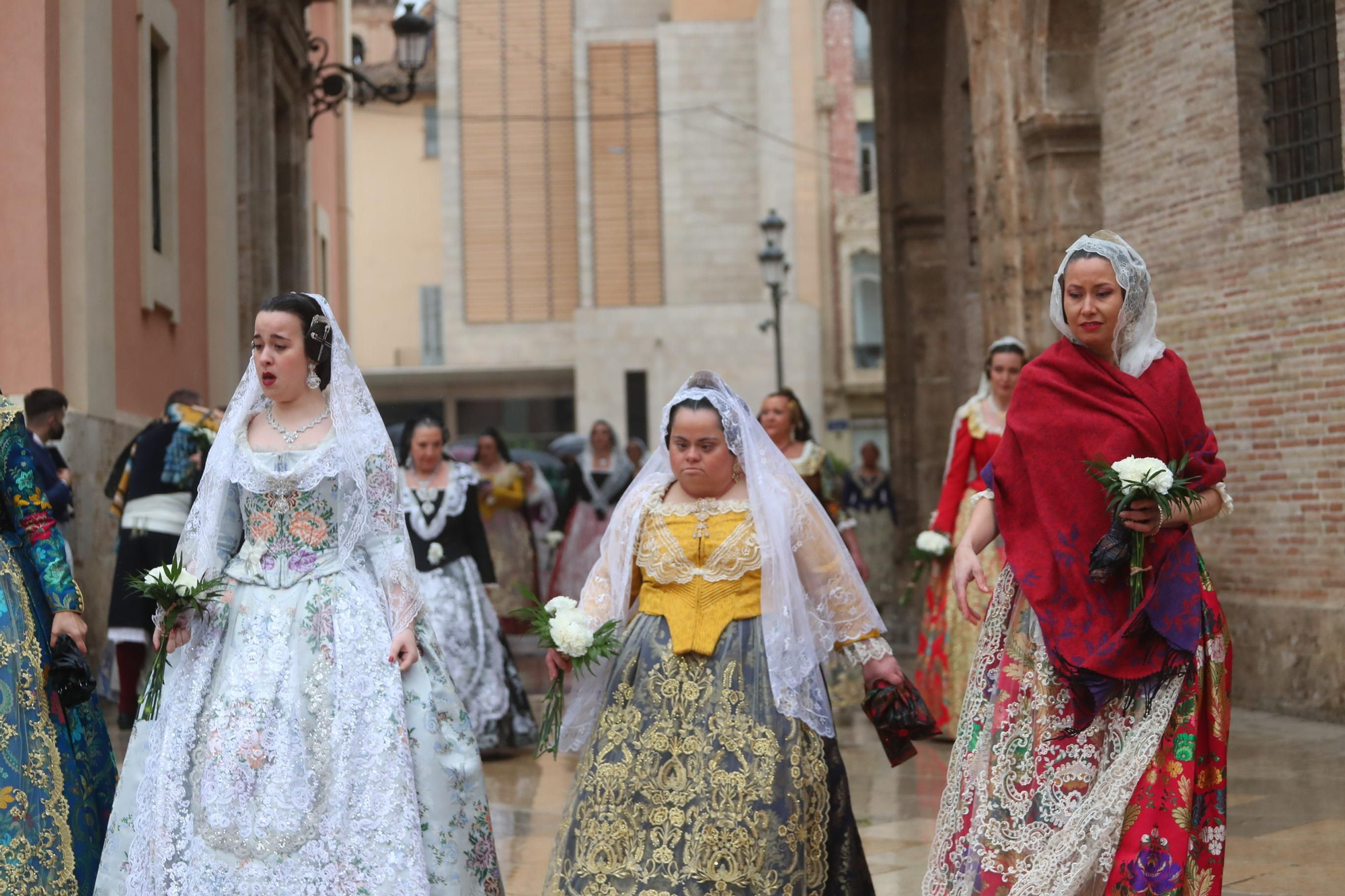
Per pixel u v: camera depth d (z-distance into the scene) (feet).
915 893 16.60
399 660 13.97
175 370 40.11
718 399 14.20
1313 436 27.73
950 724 27.02
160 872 13.21
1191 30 30.78
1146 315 13.48
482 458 45.39
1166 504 12.26
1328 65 27.94
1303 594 28.07
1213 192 30.27
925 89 48.32
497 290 131.75
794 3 121.90
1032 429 13.38
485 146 131.64
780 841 13.00
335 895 13.00
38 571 14.88
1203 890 12.59
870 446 54.34
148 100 37.06
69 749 14.78
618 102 124.67
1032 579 13.12
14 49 30.55
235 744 13.42
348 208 77.20
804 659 13.60
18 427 14.99
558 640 13.61
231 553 14.64
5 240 30.45
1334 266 27.20
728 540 13.87
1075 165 34.24
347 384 14.64
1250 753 24.45
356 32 151.84
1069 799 12.78
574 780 13.80
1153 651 12.73
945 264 48.47
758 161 124.06
